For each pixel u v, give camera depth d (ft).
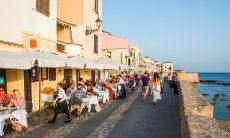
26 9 45.93
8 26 42.14
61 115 45.47
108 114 47.60
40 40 51.08
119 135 33.14
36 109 49.88
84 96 46.75
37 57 35.19
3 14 40.98
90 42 80.79
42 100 51.01
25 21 45.50
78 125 38.34
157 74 60.90
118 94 72.54
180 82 74.13
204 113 26.68
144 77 68.59
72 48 65.87
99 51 93.30
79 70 76.07
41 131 34.53
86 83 56.65
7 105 35.19
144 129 36.29
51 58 39.19
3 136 31.58
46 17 54.70
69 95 45.34
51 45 57.00
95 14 87.10
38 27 50.88
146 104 61.36
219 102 143.95
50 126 37.40
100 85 69.31
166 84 153.38
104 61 73.92
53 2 58.59
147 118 43.96
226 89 260.62
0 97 36.52
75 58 58.75
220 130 17.12
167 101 67.31
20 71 44.68
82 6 73.77
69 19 73.97
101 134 33.55
